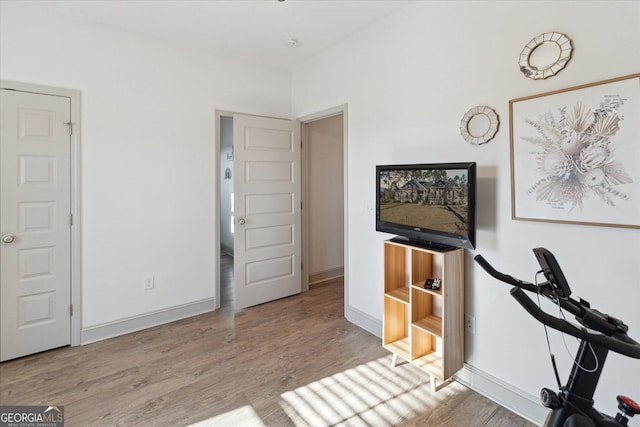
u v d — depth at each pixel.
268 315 3.23
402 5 2.41
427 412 1.86
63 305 2.57
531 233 1.76
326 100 3.26
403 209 2.25
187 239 3.15
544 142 1.68
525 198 1.76
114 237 2.77
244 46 3.13
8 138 2.33
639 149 1.39
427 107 2.28
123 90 2.77
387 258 2.38
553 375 1.70
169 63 3.00
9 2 2.32
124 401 1.95
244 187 3.37
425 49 2.29
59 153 2.52
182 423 1.78
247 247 3.41
